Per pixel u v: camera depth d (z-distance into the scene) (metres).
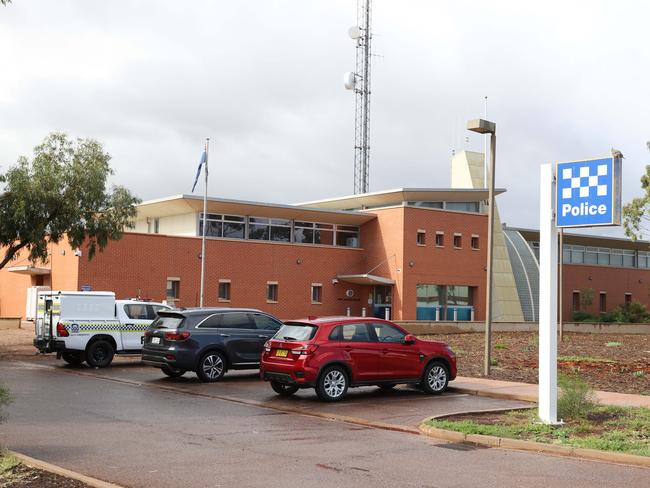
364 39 58.97
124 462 9.07
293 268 47.66
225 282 44.50
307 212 48.12
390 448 10.34
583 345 36.00
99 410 13.62
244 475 8.41
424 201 52.66
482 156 60.41
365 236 51.66
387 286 49.84
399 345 16.23
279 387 16.52
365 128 58.88
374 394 16.75
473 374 20.53
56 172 27.62
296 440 10.85
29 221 27.36
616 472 8.96
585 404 12.70
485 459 9.66
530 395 15.71
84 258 38.84
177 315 18.92
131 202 30.16
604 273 66.94
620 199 11.74
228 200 44.59
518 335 43.59
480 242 52.91
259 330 19.66
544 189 12.45
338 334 15.54
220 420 12.70
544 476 8.65
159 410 13.77
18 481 7.54
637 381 19.25
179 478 8.23
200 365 18.62
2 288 49.28
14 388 16.83
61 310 21.78
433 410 14.20
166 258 41.88
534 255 62.50
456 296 51.75
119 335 22.67
